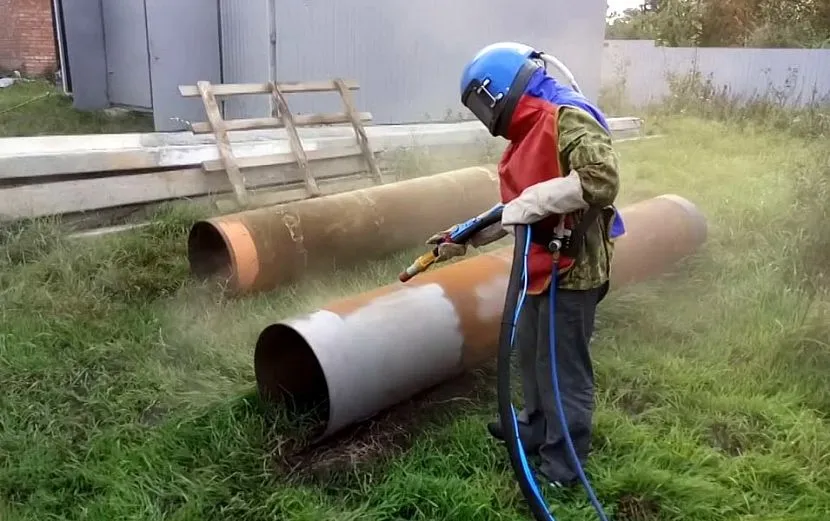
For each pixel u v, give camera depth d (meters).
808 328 3.82
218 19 9.73
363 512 2.71
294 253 4.56
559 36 10.86
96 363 3.68
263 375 3.22
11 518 2.66
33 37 16.95
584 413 2.78
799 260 4.55
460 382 3.62
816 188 5.15
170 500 2.81
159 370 3.61
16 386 3.44
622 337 4.10
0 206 4.99
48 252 4.82
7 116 10.55
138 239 5.04
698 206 6.28
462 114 10.14
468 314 3.39
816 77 13.82
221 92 6.17
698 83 13.82
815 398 3.46
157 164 5.75
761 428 3.27
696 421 3.29
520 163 2.56
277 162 6.23
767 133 10.69
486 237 2.81
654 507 2.78
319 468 2.99
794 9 19.53
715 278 4.90
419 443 3.10
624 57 15.44
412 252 5.35
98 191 5.39
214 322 4.11
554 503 2.73
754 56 14.30
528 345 2.86
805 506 2.78
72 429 3.23
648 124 11.47
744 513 2.74
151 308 4.23
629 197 6.84
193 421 3.19
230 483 2.88
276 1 8.86
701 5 20.23
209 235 4.69
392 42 9.56
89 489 2.87
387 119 9.71
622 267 4.40
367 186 6.69
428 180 5.65
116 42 11.09
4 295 4.21
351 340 2.96
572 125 2.41
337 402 2.86
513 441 2.33
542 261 2.64
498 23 10.22
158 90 9.55
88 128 9.91
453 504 2.69
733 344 3.97
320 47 9.22
